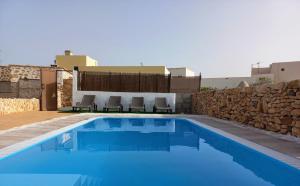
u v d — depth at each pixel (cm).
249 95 1005
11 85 2091
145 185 411
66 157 584
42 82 1658
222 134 779
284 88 768
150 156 609
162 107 1641
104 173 470
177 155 622
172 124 1197
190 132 996
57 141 749
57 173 464
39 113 1391
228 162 560
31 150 588
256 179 448
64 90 1933
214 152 658
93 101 1677
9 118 1088
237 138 706
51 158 572
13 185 393
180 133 973
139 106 1673
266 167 515
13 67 2098
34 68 2133
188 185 414
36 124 936
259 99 926
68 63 3206
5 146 566
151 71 2641
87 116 1289
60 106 1862
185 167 519
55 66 2214
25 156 561
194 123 1103
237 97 1116
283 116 775
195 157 604
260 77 3925
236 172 488
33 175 449
